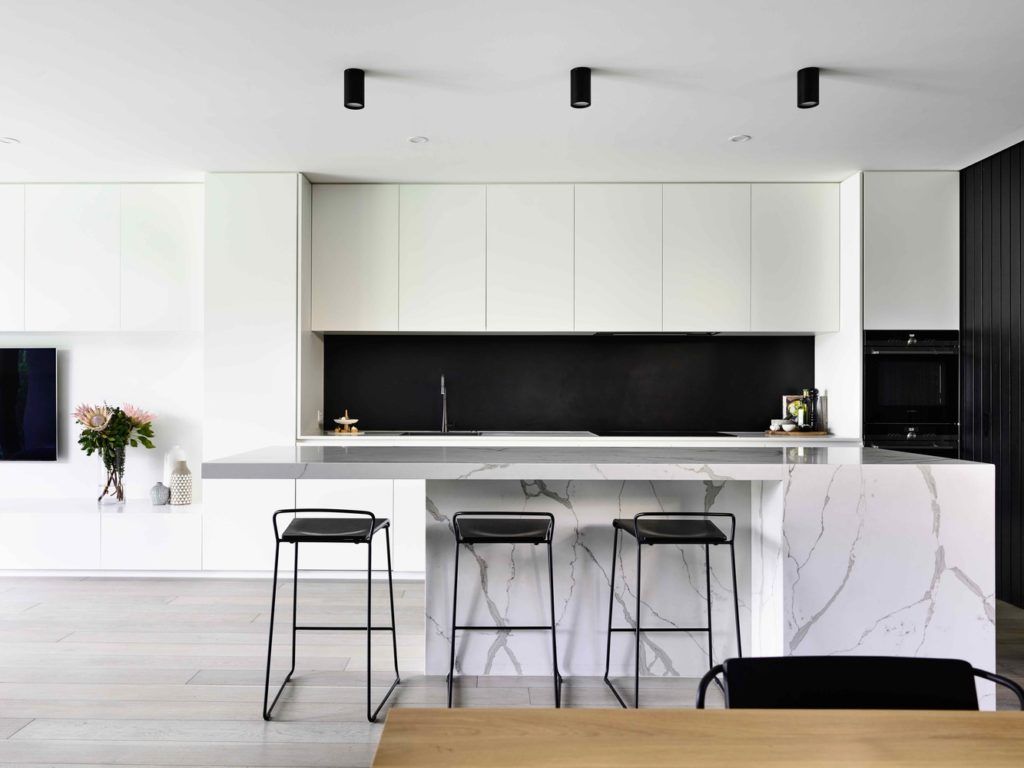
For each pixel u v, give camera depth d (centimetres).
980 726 117
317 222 474
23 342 504
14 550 446
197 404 506
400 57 297
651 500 302
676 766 104
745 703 138
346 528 275
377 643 344
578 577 302
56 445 498
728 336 520
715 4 256
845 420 468
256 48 289
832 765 104
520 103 346
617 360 520
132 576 457
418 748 109
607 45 287
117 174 456
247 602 405
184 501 477
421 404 521
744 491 304
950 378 453
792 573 268
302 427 457
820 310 474
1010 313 404
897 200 452
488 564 302
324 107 351
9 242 470
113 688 291
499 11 261
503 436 470
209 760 236
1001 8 258
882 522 269
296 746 245
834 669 140
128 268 471
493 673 304
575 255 474
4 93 333
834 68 307
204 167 443
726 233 473
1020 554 395
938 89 329
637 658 271
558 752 108
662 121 369
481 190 474
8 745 245
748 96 337
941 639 270
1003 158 411
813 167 444
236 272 452
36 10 259
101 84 323
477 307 474
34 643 341
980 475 269
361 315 473
